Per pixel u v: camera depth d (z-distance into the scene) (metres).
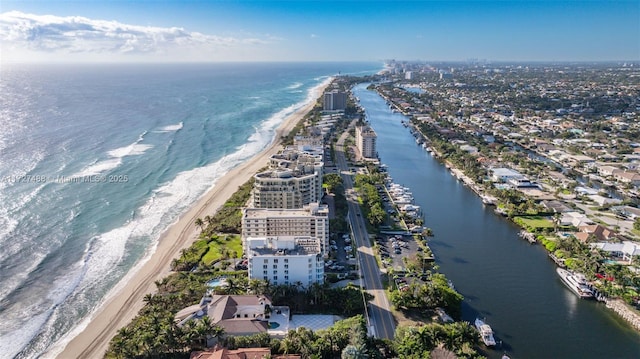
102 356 195.12
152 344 186.75
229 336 194.00
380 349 195.12
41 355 197.25
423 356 182.50
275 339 194.38
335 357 188.38
